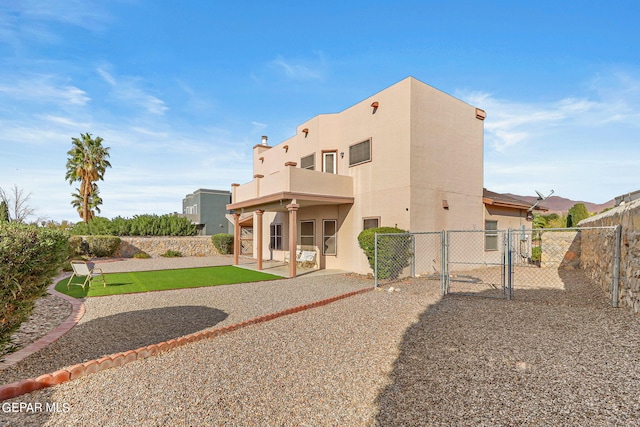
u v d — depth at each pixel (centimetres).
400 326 547
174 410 298
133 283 1026
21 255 364
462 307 664
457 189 1285
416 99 1132
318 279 1084
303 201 1211
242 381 355
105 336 512
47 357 428
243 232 2472
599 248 873
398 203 1127
